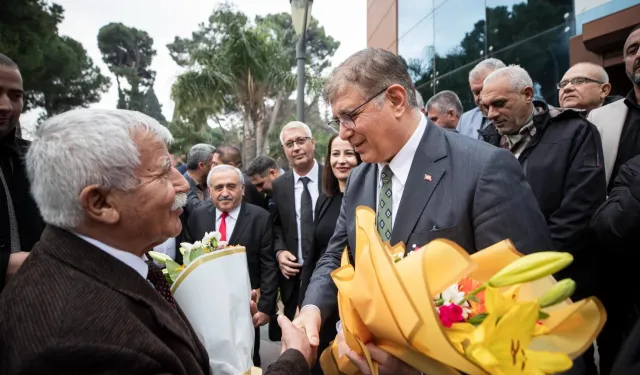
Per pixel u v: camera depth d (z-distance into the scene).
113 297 1.00
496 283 0.98
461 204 1.48
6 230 1.86
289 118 17.08
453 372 1.05
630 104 2.51
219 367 1.40
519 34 7.09
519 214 1.42
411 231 1.54
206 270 1.48
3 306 0.96
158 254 1.73
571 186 2.37
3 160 1.92
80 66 16.11
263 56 12.04
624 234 1.73
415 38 10.97
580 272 2.31
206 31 18.00
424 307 0.97
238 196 3.43
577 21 5.81
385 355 1.22
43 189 1.05
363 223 1.19
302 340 1.39
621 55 4.99
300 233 3.46
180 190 1.24
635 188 1.69
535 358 0.99
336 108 1.58
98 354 0.90
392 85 1.53
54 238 1.07
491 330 0.94
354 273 1.30
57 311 0.92
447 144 1.60
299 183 3.54
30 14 12.50
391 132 1.57
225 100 12.36
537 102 2.70
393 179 1.68
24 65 12.24
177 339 1.10
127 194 1.08
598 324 1.05
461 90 8.84
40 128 1.09
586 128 2.42
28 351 0.88
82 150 1.03
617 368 1.06
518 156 2.61
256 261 3.42
